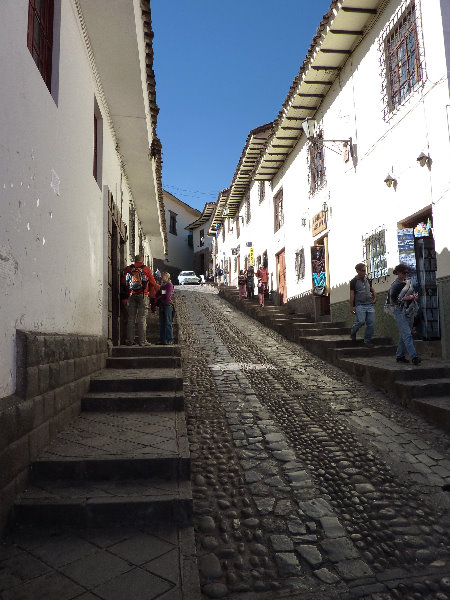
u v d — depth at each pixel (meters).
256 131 14.26
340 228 9.98
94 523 2.96
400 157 7.58
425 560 2.76
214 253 33.66
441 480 3.71
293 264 13.50
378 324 8.52
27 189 3.40
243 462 3.96
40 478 3.33
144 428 4.22
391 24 7.70
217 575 2.58
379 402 5.64
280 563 2.70
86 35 5.58
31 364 3.33
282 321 11.60
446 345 6.57
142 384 5.25
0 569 2.48
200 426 4.76
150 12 6.29
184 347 9.23
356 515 3.21
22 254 3.30
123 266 8.99
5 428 2.83
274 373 7.11
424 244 6.89
